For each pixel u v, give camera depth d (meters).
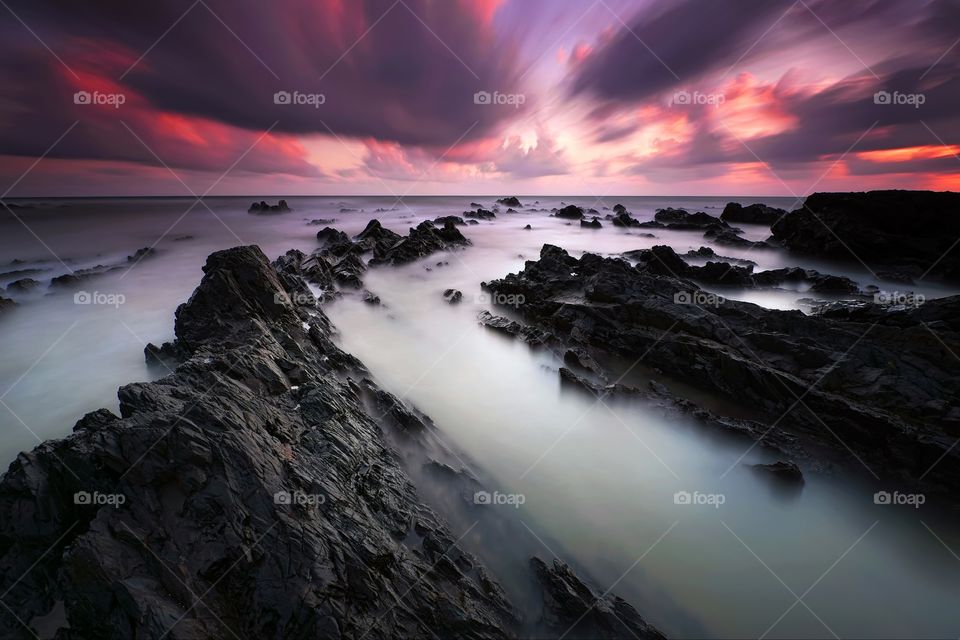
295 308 20.56
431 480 12.90
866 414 14.43
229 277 18.06
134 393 10.12
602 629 9.28
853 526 12.62
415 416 15.43
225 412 10.16
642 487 13.76
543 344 21.78
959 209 38.28
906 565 11.59
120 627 6.77
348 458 11.36
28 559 8.05
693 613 10.24
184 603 7.16
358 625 7.62
